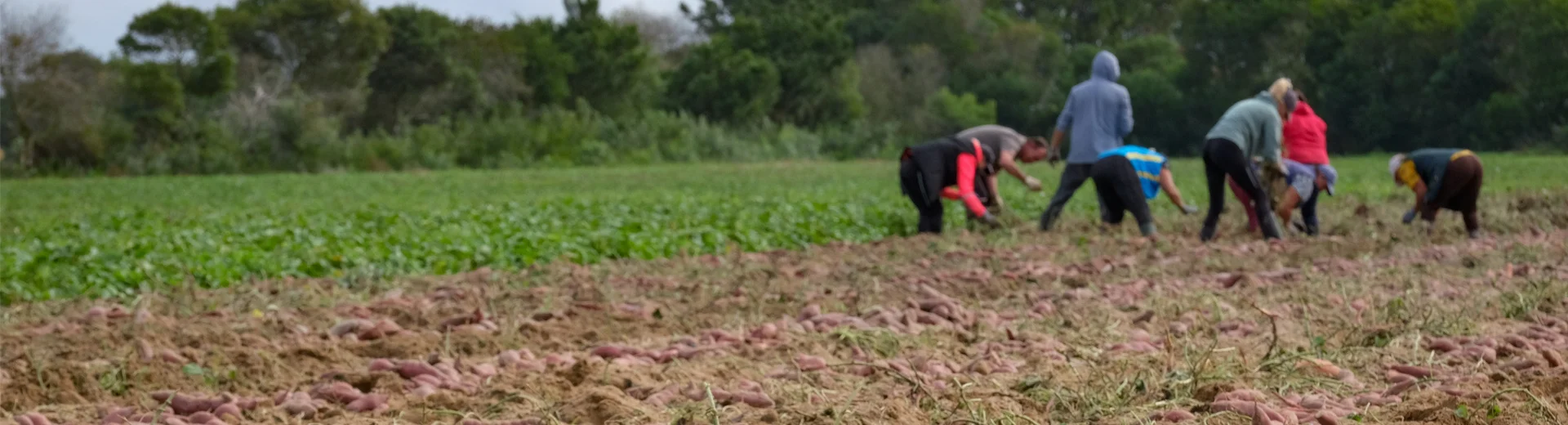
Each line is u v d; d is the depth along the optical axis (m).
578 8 76.12
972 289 8.09
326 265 10.92
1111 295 7.52
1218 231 12.68
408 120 62.22
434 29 68.62
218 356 5.71
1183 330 6.17
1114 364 5.11
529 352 5.86
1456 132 65.19
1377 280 7.98
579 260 11.57
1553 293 6.85
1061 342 5.89
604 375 4.97
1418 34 64.25
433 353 5.96
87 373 5.34
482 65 70.88
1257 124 11.38
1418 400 4.33
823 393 4.69
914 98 85.50
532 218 16.56
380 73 67.81
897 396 4.56
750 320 7.02
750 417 4.23
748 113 71.00
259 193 31.59
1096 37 104.25
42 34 52.56
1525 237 11.18
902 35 91.19
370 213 18.17
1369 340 5.77
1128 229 13.05
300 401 4.79
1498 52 62.72
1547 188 18.69
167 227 16.78
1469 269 8.54
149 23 59.50
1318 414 4.14
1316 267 8.90
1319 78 71.19
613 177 40.91
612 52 75.00
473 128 60.22
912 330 6.36
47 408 4.91
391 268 10.61
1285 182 12.12
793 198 21.67
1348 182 24.08
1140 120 76.06
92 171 52.72
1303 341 5.83
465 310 7.50
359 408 4.76
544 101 72.44
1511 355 5.32
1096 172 12.34
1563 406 3.99
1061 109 84.06
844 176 38.59
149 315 7.18
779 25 75.56
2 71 51.91
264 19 64.88
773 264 10.48
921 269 9.53
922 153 12.92
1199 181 27.33
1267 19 71.50
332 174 49.22
